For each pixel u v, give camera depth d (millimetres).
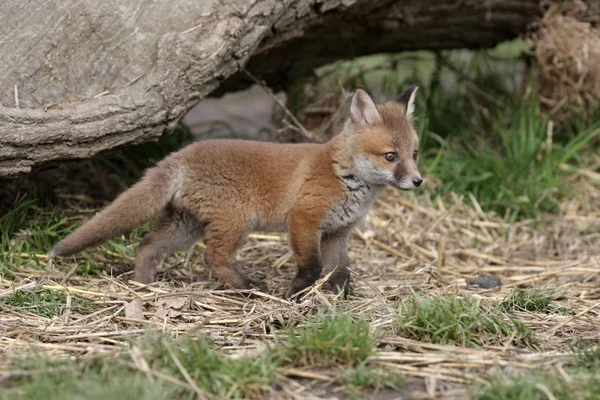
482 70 20656
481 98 18891
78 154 10805
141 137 11445
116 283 10336
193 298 9938
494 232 14609
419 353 8188
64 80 10805
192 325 8953
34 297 9562
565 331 9336
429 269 11672
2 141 9938
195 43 11445
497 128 17281
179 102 11641
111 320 9062
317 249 10656
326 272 11172
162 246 10805
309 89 17438
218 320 9141
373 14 15398
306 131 14891
